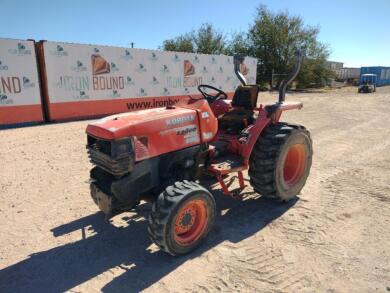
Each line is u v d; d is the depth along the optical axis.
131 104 12.09
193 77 14.04
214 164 3.85
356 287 2.79
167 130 3.32
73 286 2.84
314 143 7.61
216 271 3.00
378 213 4.05
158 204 3.00
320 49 30.66
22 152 6.70
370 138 8.14
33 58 9.56
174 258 3.21
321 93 24.97
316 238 3.51
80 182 5.08
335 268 3.02
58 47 9.98
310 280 2.87
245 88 4.86
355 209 4.16
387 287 2.78
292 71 4.18
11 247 3.39
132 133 3.07
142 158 3.12
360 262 3.11
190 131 3.53
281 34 29.17
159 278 2.92
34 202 4.39
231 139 4.14
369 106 15.18
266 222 3.86
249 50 31.02
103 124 3.13
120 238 3.56
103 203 3.24
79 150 6.86
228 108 4.88
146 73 12.30
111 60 11.22
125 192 3.13
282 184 4.09
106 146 3.12
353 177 5.28
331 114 12.29
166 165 3.41
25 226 3.79
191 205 3.15
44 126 9.52
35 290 2.80
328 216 3.98
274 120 4.24
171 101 13.35
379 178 5.23
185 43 34.19
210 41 33.56
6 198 4.50
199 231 3.32
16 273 3.01
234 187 4.82
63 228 3.75
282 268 3.03
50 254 3.28
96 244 3.45
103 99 11.28
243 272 2.98
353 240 3.47
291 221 3.88
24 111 9.65
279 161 3.94
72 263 3.15
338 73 40.06
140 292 2.75
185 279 2.90
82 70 10.60
